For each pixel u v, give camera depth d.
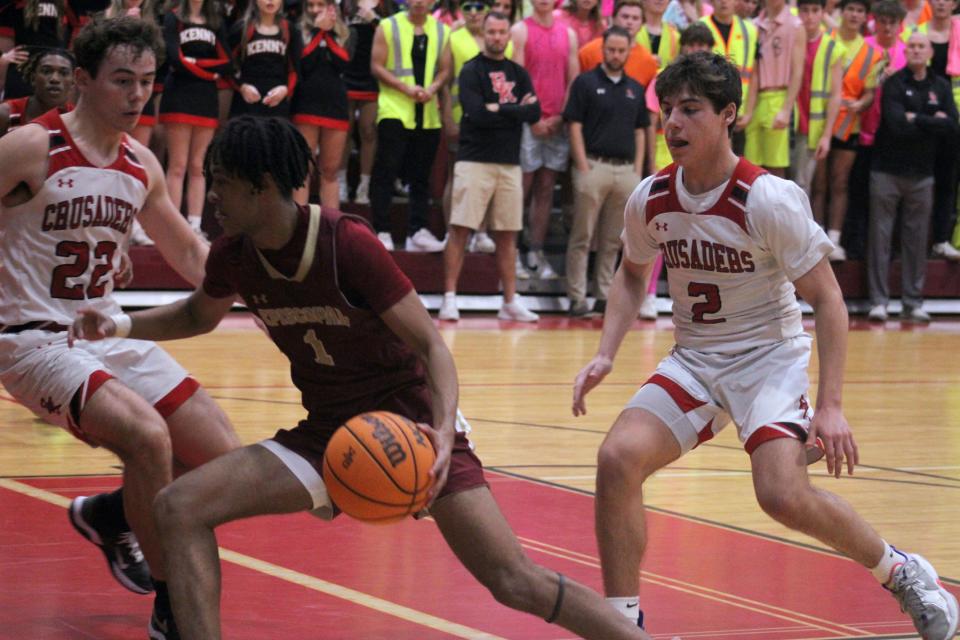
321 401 4.11
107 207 5.16
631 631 3.95
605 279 17.28
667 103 4.70
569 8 17.16
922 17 19.14
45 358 4.95
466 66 15.73
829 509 4.62
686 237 4.81
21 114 6.99
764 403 4.71
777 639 4.73
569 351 13.83
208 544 3.92
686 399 4.81
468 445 4.08
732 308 4.86
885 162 18.06
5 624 4.67
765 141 17.44
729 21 17.02
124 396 4.74
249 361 12.31
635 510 4.64
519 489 7.21
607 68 16.36
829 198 18.69
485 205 16.14
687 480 7.75
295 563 5.57
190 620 3.85
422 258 16.86
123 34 4.96
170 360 5.17
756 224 4.64
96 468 7.41
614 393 11.10
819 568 5.76
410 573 5.46
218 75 14.77
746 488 7.54
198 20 14.57
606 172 16.53
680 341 5.02
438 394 3.87
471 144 15.84
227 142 3.77
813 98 17.72
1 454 7.77
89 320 4.40
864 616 5.05
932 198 19.11
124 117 5.01
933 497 7.44
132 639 4.56
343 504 3.69
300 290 3.93
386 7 16.73
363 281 3.89
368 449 3.64
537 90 16.59
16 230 5.07
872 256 18.42
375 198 16.34
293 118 15.27
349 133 16.70
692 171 4.76
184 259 5.54
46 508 6.39
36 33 13.96
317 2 15.11
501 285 17.61
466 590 5.23
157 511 3.92
